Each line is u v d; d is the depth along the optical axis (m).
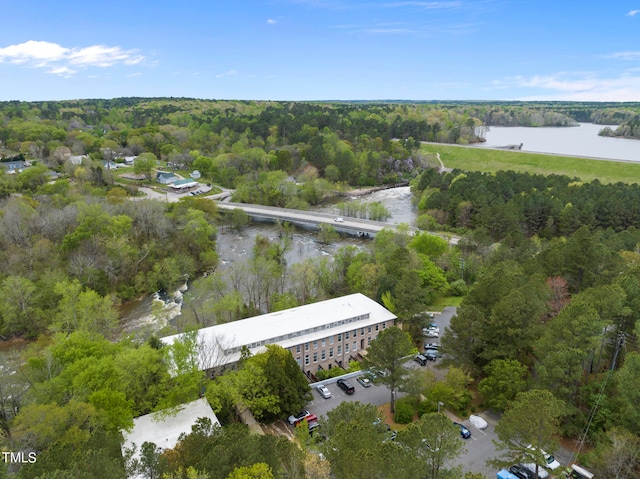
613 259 87.69
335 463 40.81
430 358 83.44
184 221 149.00
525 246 112.25
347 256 120.44
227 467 37.56
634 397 50.72
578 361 57.31
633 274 76.88
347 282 114.44
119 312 112.25
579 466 52.03
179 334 80.69
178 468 40.62
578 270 90.00
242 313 100.75
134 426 57.59
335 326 85.25
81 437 48.16
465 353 72.06
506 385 61.94
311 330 82.62
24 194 164.62
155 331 91.62
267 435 43.91
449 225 171.25
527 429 47.50
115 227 125.00
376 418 52.28
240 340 77.44
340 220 174.50
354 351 87.12
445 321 99.31
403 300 89.50
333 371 80.06
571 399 60.66
